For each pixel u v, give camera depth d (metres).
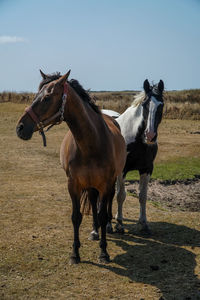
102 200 4.20
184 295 3.53
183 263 4.30
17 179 8.72
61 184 8.39
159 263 4.31
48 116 3.71
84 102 4.00
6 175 9.10
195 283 3.78
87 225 5.66
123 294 3.56
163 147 13.85
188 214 6.41
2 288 3.64
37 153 12.32
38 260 4.31
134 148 5.29
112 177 4.20
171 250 4.72
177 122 21.52
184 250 4.72
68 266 4.17
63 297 3.49
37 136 16.11
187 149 13.52
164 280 3.86
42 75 3.97
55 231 5.31
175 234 5.36
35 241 4.90
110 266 4.20
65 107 3.78
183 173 10.18
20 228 5.39
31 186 8.07
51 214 6.13
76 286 3.71
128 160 5.38
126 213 6.44
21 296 3.50
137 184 9.11
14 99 30.98
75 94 3.84
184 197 8.23
